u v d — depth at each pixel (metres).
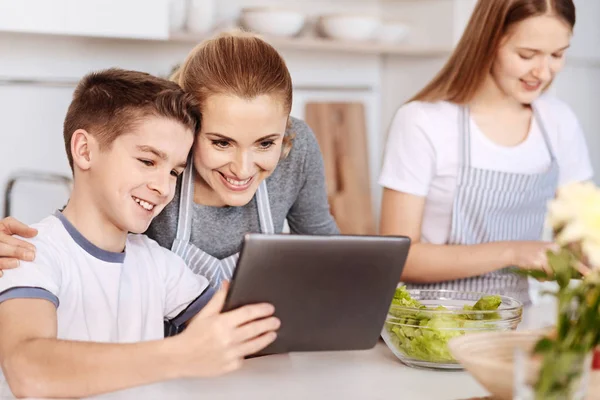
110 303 1.60
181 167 1.59
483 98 2.16
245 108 1.56
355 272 1.32
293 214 2.07
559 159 2.28
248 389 1.37
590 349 1.07
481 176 2.12
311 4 3.68
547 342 1.05
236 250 1.88
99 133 1.54
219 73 1.57
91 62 3.25
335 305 1.35
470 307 1.59
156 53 3.36
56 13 2.80
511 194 2.14
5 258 1.44
